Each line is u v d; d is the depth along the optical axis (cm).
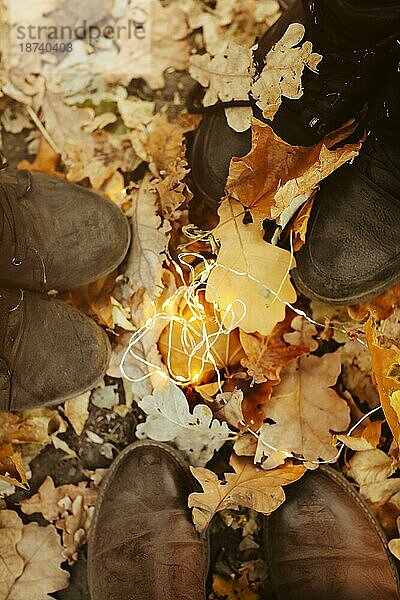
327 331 79
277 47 66
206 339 73
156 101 81
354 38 61
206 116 77
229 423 76
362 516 76
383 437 79
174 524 74
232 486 75
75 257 75
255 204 70
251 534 79
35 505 78
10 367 71
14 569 77
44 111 81
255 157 68
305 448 77
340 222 72
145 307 78
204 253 78
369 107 67
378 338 78
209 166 75
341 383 79
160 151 79
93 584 75
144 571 74
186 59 81
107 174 80
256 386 77
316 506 76
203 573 74
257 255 72
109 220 76
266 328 74
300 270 75
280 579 76
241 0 80
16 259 70
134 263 78
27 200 72
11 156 80
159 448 78
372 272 73
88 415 79
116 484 77
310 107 67
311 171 66
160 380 77
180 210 78
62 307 75
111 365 79
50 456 79
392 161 67
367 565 75
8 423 79
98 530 76
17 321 70
